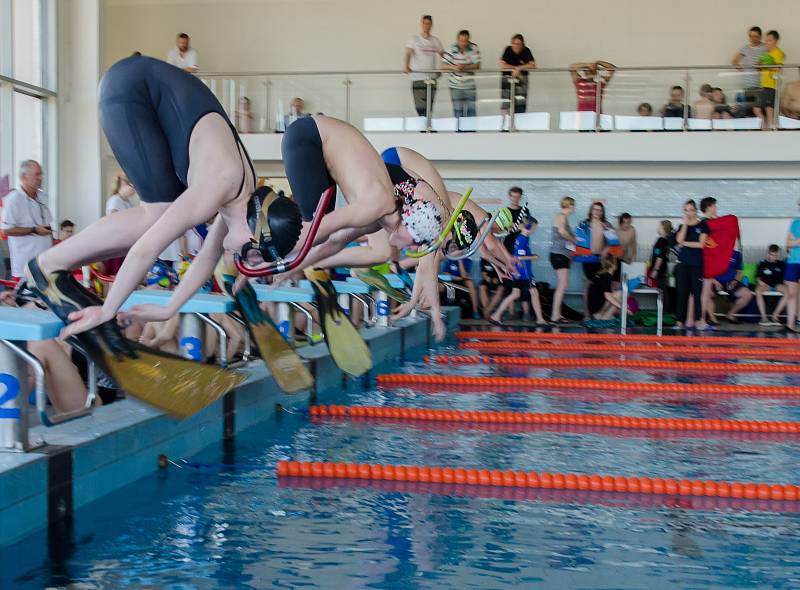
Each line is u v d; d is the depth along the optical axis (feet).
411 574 9.42
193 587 8.93
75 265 11.40
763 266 42.22
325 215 13.01
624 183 46.03
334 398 20.77
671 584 9.27
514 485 13.37
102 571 9.33
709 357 30.37
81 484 11.55
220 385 12.53
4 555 9.73
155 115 11.18
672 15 49.21
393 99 43.24
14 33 36.19
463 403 20.39
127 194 27.37
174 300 12.46
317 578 9.25
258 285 20.45
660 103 42.32
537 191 46.57
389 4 51.29
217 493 12.47
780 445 16.55
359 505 12.02
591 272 42.27
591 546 10.47
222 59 52.13
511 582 9.25
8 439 10.85
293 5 51.75
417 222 13.29
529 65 45.06
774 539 10.86
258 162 44.01
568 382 23.82
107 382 15.65
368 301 29.53
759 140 41.65
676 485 13.12
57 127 38.01
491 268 42.45
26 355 10.65
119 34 52.24
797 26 48.21
